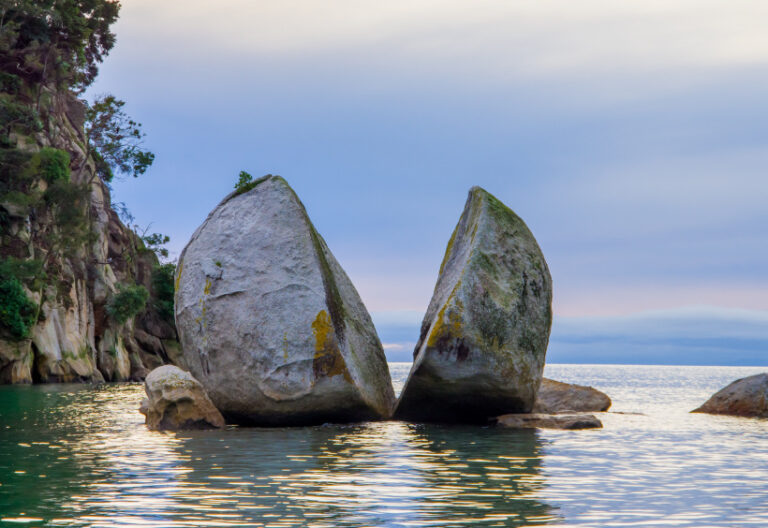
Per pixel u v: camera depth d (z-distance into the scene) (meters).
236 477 9.95
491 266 16.81
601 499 8.77
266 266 16.75
